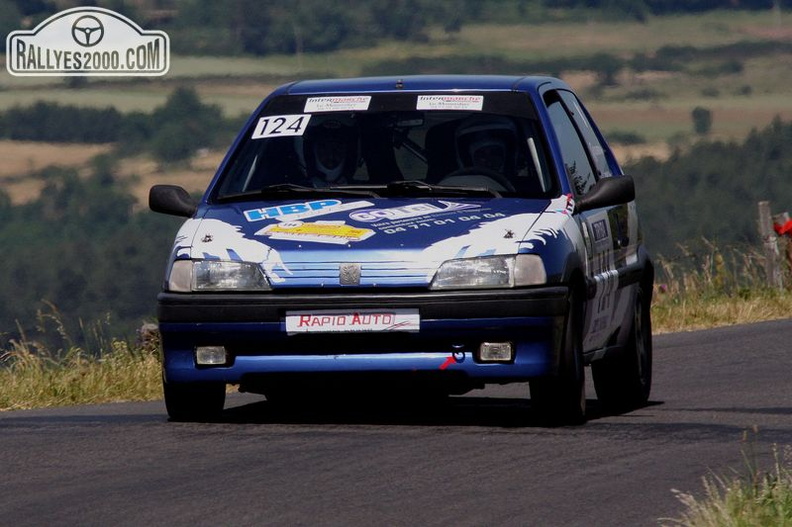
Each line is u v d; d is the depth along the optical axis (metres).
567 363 23.86
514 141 25.83
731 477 20.09
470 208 24.62
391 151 25.95
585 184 26.75
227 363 23.77
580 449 22.06
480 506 18.69
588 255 25.16
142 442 22.81
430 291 23.31
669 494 19.28
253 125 26.75
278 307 23.39
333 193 25.38
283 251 23.72
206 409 24.67
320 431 23.61
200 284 23.81
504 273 23.39
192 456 21.69
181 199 26.02
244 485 19.80
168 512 18.47
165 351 24.08
